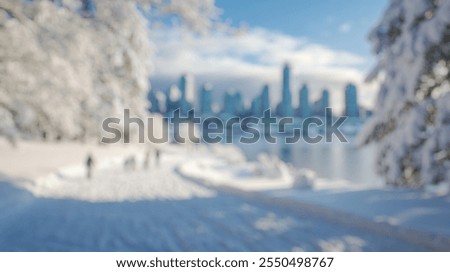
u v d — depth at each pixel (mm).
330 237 7734
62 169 20297
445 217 7855
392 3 11734
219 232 8133
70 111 21234
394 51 11234
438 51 10484
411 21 10836
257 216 9867
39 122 18875
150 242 7238
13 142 15742
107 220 9180
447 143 9953
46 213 9789
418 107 10883
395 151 11367
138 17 28125
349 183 14422
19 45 15695
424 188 10953
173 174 22375
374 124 12336
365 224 8289
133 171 24078
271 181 16906
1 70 15758
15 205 10141
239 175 21016
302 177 13531
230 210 10742
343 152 83875
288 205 10992
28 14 13188
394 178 11406
